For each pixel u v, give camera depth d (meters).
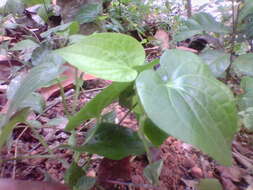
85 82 0.45
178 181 0.28
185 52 0.19
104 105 0.22
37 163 0.29
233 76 0.38
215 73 0.30
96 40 0.18
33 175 0.28
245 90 0.28
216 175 0.29
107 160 0.26
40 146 0.32
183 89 0.16
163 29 0.71
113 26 0.58
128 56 0.19
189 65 0.18
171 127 0.14
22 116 0.22
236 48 0.40
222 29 0.34
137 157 0.29
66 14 0.53
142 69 0.19
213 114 0.16
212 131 0.15
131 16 0.68
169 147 0.32
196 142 0.14
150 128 0.23
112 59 0.18
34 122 0.26
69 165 0.24
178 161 0.30
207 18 0.35
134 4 0.71
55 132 0.34
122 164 0.26
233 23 0.33
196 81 0.17
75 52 0.18
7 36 0.61
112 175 0.25
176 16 0.70
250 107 0.26
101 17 0.52
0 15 0.58
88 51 0.18
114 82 0.19
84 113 0.21
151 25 0.73
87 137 0.25
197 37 0.61
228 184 0.28
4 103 0.38
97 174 0.26
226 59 0.30
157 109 0.14
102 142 0.22
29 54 0.45
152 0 0.79
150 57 0.58
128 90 0.22
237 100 0.28
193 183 0.27
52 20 0.64
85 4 0.53
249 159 0.32
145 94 0.15
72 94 0.41
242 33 0.33
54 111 0.38
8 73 0.45
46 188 0.20
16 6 0.57
